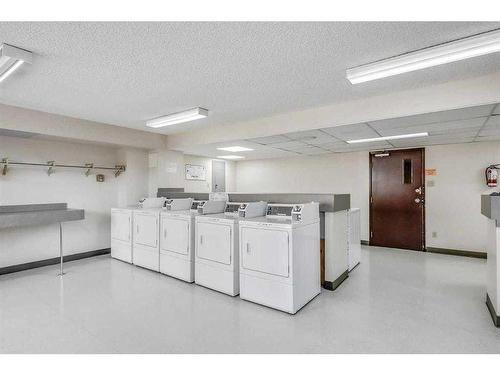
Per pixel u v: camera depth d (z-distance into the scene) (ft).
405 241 18.17
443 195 16.94
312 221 10.16
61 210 13.93
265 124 13.76
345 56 7.24
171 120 13.23
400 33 6.16
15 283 11.66
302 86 9.45
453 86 9.00
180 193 16.98
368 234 19.48
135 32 6.03
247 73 8.32
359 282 11.84
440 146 17.02
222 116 13.52
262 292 9.44
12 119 11.53
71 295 10.34
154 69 7.99
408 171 18.10
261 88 9.65
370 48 6.82
